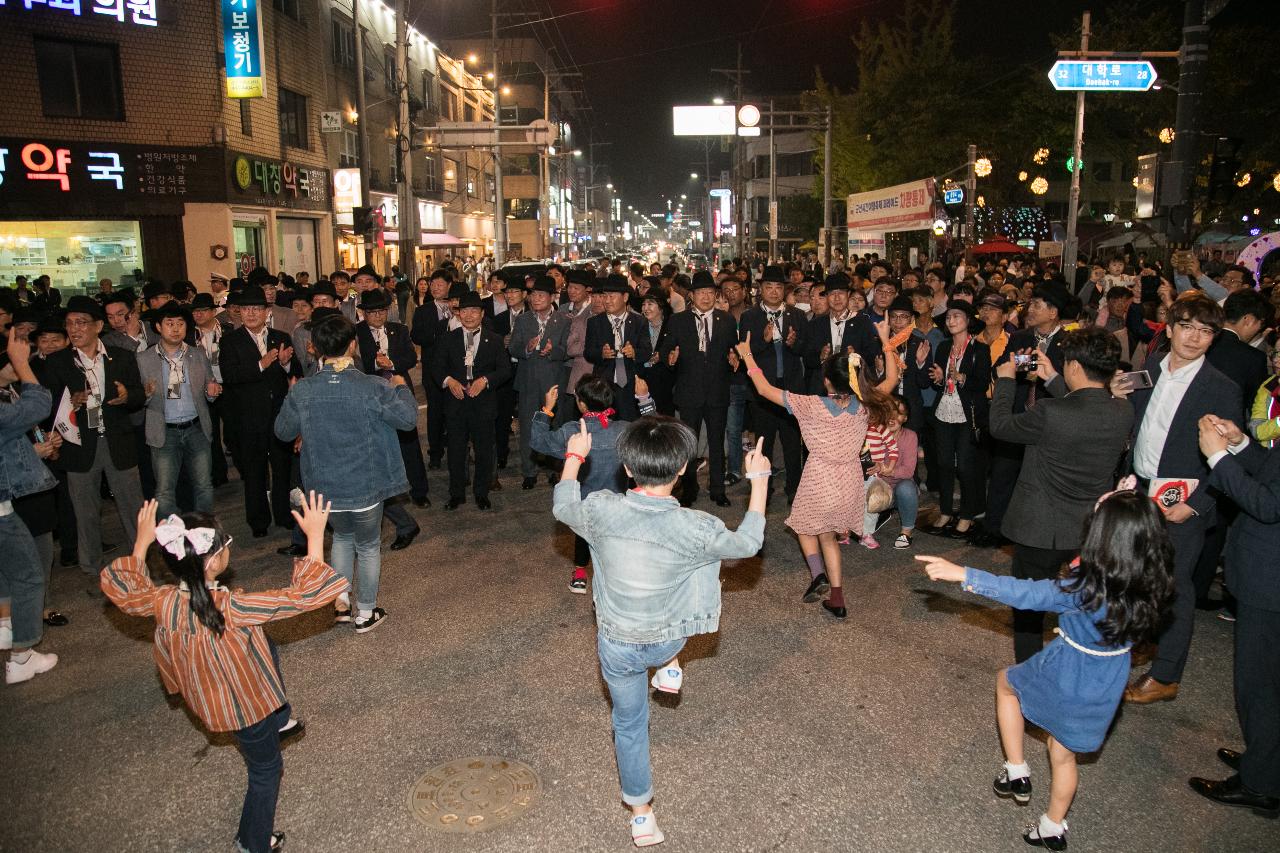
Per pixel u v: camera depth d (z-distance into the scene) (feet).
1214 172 38.55
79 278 68.49
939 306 34.45
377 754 14.67
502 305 38.06
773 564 23.53
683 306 39.83
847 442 19.20
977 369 23.49
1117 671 11.30
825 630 19.30
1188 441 14.89
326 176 96.48
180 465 24.32
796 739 14.99
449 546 25.31
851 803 13.25
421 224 144.56
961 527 25.66
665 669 13.99
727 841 12.41
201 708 10.94
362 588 19.42
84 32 65.05
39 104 63.98
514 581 22.52
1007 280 53.01
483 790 13.64
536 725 15.53
